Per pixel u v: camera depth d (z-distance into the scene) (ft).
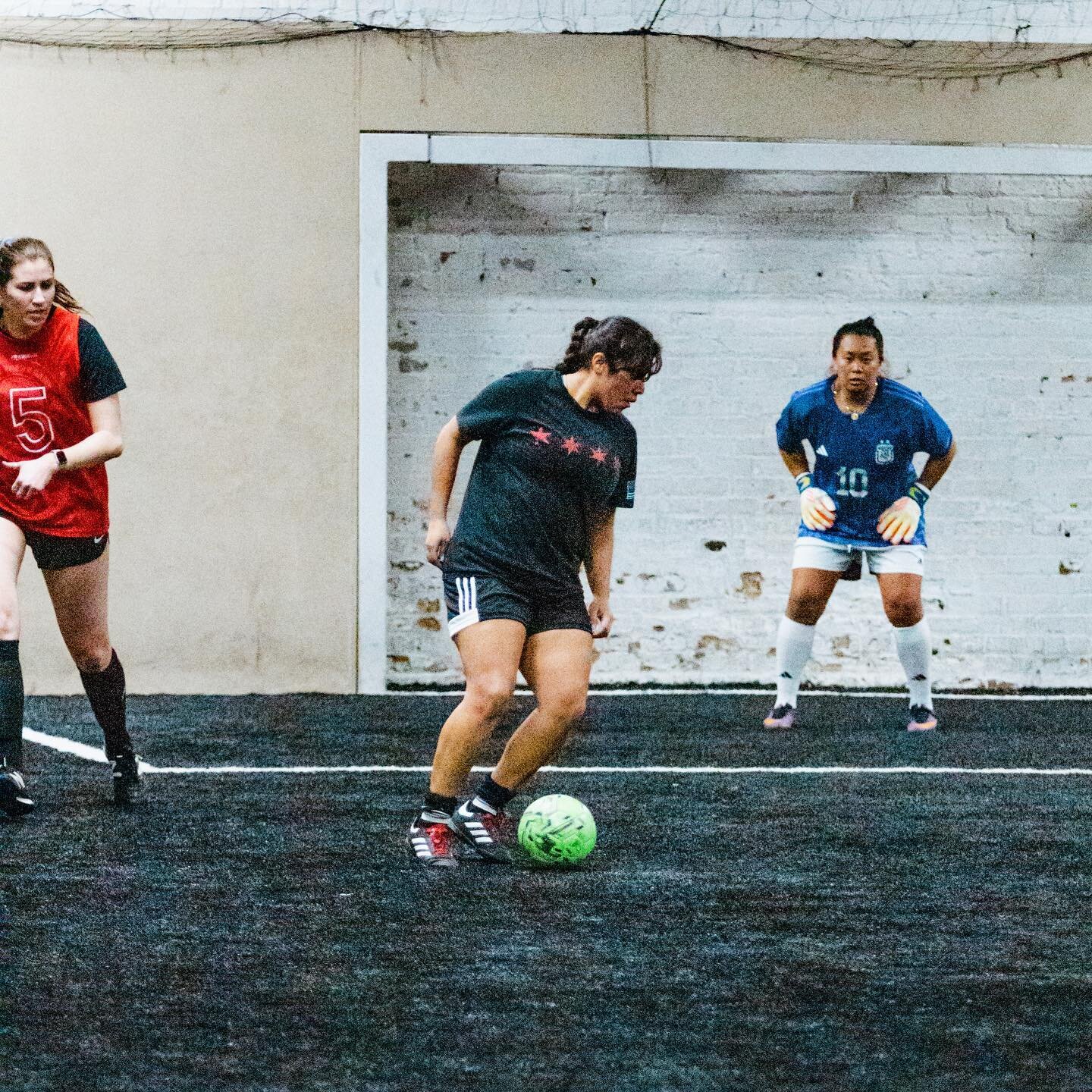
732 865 35.47
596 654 71.31
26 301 37.68
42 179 65.21
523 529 34.40
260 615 66.18
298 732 55.83
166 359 65.62
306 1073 22.11
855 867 35.45
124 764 41.75
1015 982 26.76
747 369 70.95
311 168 65.62
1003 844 37.99
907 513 57.36
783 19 66.80
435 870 34.73
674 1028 24.17
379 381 65.92
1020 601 72.02
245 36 65.31
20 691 39.45
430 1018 24.56
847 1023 24.48
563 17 66.28
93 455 38.42
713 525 71.31
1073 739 56.18
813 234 70.95
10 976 26.71
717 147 66.95
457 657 70.69
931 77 67.31
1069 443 71.92
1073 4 67.31
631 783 46.11
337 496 66.13
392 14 65.87
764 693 69.51
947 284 71.36
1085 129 67.87
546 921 30.45
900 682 71.97
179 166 65.36
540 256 70.33
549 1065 22.45
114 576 65.82
